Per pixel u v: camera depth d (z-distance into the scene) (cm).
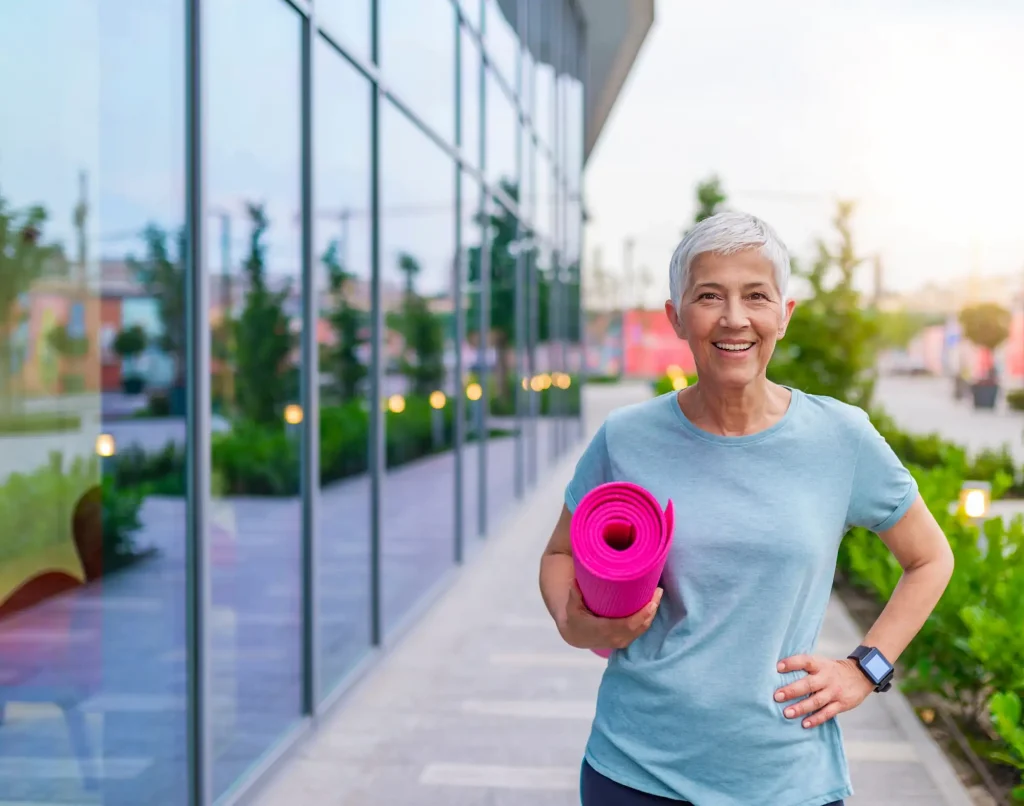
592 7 1703
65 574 213
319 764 379
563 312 1516
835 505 150
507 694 465
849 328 919
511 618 602
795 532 146
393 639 530
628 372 4862
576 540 136
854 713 438
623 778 150
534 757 388
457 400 702
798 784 146
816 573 149
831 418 153
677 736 148
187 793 290
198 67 283
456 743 403
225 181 309
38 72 195
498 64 880
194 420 288
